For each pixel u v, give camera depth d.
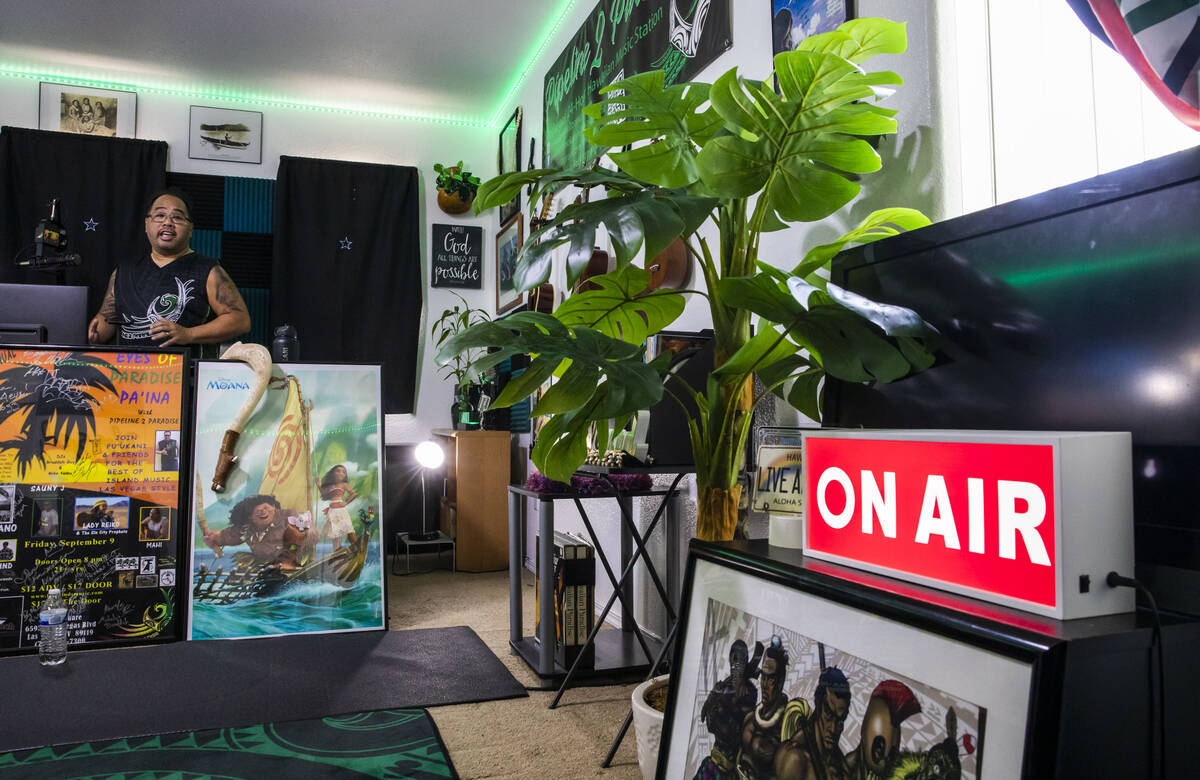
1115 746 0.71
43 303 2.88
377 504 2.95
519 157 4.74
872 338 1.21
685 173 1.41
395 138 5.42
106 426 2.70
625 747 1.85
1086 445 0.80
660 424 2.10
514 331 1.29
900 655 0.88
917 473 0.95
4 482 2.57
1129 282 0.91
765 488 1.35
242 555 2.76
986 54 1.60
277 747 1.81
